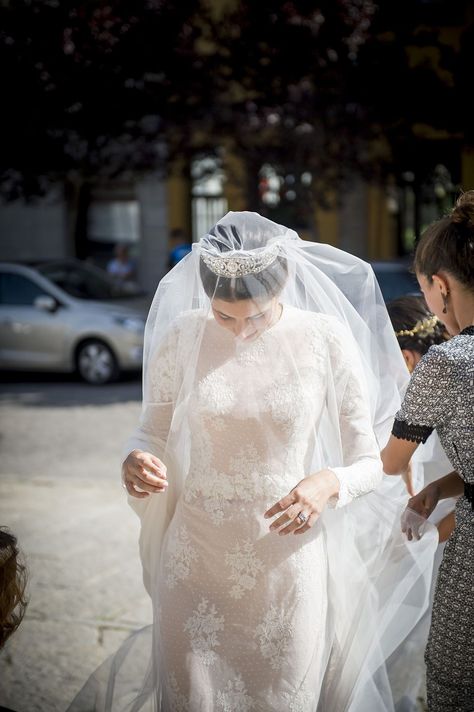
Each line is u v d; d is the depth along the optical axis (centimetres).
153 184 1823
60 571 506
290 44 1086
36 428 931
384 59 1066
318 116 1141
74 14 1055
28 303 1248
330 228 1753
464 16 1041
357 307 282
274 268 246
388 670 299
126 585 484
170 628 246
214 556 245
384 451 246
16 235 1875
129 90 1104
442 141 1104
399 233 1756
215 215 1839
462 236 230
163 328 264
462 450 227
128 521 601
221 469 245
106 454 809
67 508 636
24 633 425
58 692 370
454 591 233
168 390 261
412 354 313
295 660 241
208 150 1290
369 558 273
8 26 1058
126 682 279
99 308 1231
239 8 1104
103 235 1873
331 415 254
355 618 262
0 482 713
